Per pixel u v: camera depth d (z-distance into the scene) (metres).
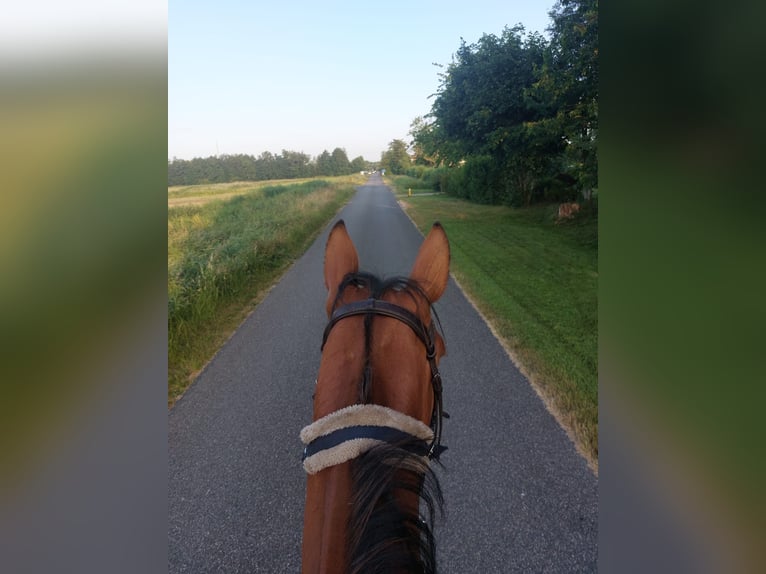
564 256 9.91
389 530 1.08
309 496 1.32
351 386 1.48
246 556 2.74
